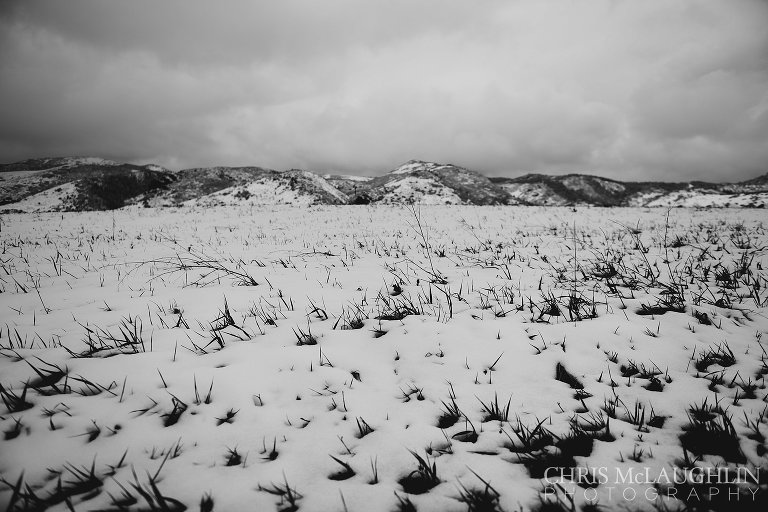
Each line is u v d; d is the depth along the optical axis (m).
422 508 1.54
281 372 2.56
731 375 2.44
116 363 2.61
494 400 2.28
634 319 3.40
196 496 1.60
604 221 13.09
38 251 8.69
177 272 5.93
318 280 5.21
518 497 1.57
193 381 2.41
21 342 3.06
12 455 1.78
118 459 1.79
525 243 8.62
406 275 5.39
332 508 1.55
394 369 2.69
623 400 2.23
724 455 1.75
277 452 1.86
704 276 4.82
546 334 3.09
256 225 15.09
